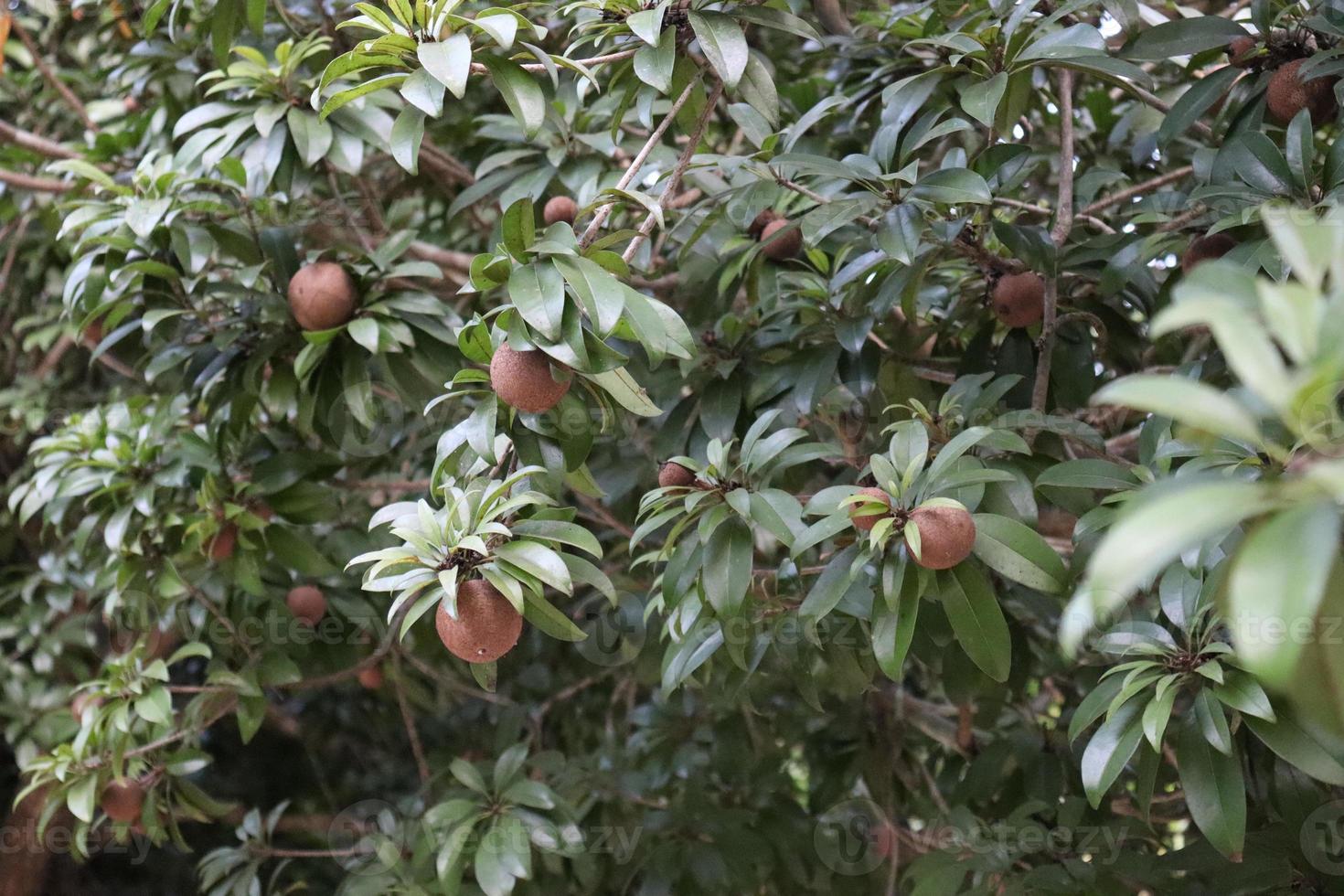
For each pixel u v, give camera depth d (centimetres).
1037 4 178
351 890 224
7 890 362
